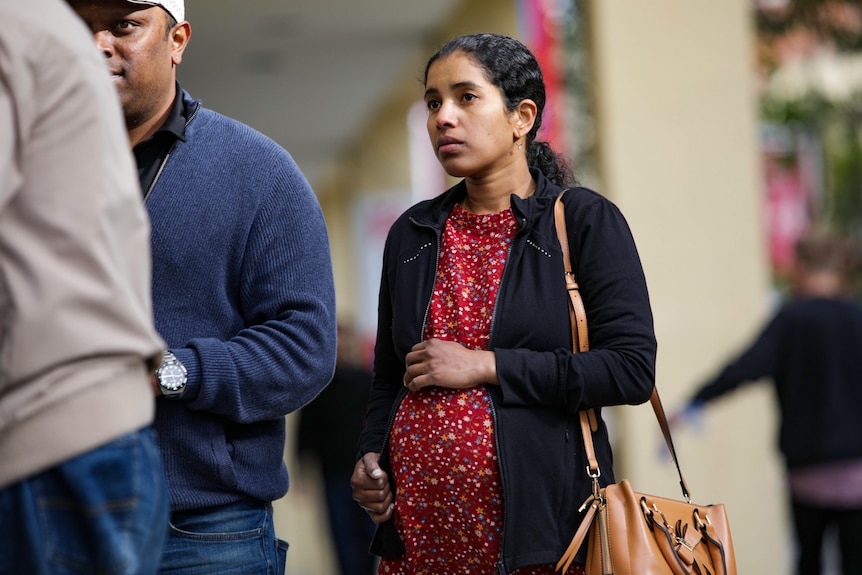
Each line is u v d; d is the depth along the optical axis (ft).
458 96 28.14
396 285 28.68
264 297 29.73
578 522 26.91
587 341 27.37
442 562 27.48
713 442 70.08
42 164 19.80
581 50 72.49
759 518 70.08
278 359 29.01
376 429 29.86
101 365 19.81
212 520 28.89
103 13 28.12
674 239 70.95
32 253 19.51
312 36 114.62
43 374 19.43
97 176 19.95
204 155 29.48
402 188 166.50
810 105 92.43
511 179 28.53
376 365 30.91
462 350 26.84
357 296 179.93
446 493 27.04
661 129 71.31
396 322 28.43
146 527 20.22
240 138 30.09
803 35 91.04
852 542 52.95
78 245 19.62
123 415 19.99
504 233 28.02
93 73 20.57
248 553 29.37
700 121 71.56
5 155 19.45
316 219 30.66
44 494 19.62
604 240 27.40
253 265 29.73
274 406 29.17
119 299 19.89
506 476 26.37
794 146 94.17
